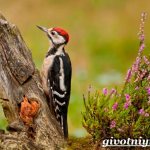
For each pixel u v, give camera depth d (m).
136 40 27.12
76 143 12.11
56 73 12.15
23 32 28.62
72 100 18.17
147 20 29.98
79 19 30.30
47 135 11.43
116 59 25.69
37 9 30.75
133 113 11.48
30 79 11.65
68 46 26.77
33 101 11.46
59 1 31.39
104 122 11.45
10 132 11.21
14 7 30.62
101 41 27.12
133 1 31.39
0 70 11.14
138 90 11.49
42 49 25.08
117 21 30.22
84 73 21.56
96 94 11.54
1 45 11.29
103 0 31.45
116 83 20.61
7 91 11.16
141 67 11.62
